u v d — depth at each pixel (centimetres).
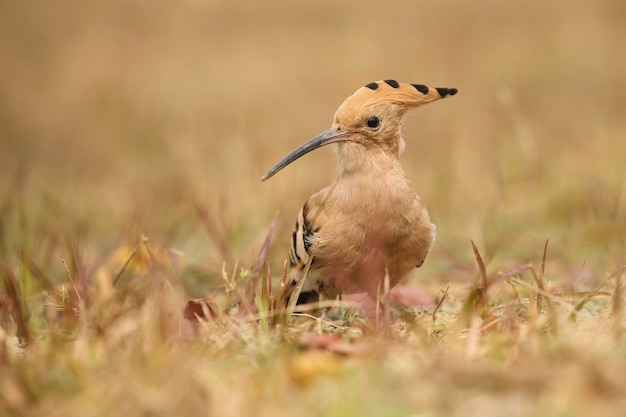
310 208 859
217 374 602
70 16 2670
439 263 1091
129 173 1800
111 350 639
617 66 2262
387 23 2603
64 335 746
